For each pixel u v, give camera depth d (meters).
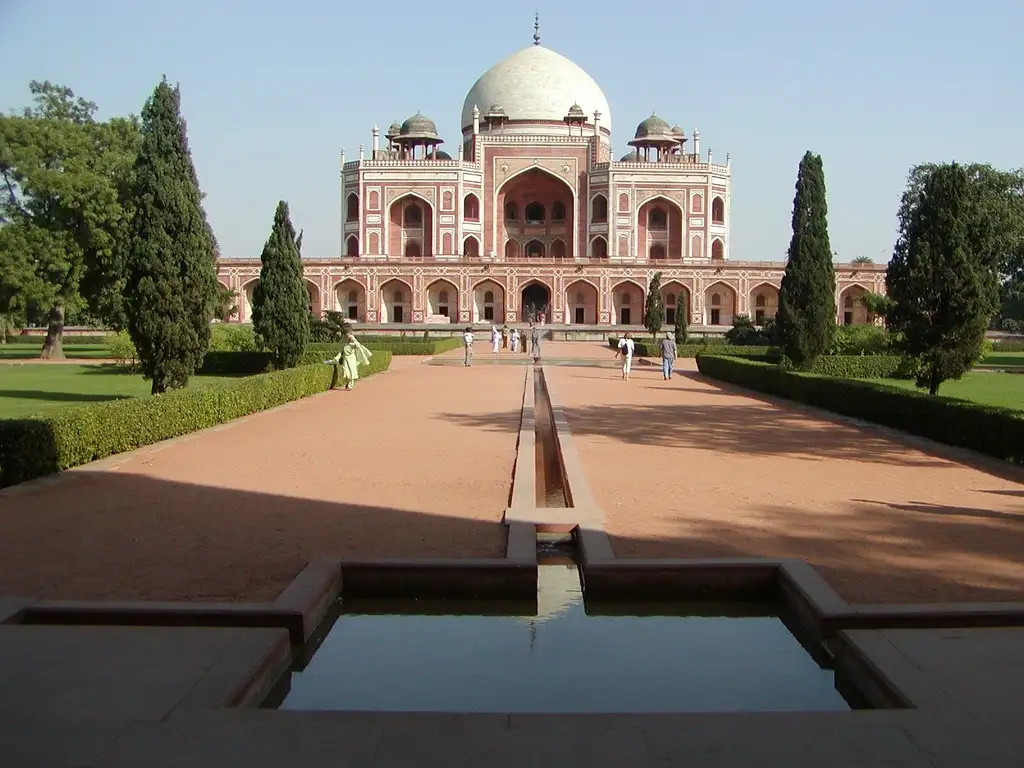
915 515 6.03
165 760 2.66
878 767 2.64
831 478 7.43
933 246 12.48
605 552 4.98
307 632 4.04
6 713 2.97
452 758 2.69
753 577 4.76
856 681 3.54
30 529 5.57
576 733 2.87
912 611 4.01
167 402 9.52
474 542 5.31
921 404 10.03
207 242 12.41
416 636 4.26
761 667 3.89
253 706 3.33
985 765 2.65
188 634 3.72
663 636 4.29
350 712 3.02
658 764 2.66
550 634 4.30
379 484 7.09
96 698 3.09
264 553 5.07
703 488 6.98
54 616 4.02
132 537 5.39
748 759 2.69
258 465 7.93
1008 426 8.23
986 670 3.34
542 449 9.52
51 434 7.33
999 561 4.92
